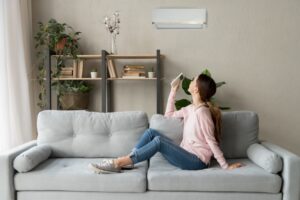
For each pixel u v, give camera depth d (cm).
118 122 245
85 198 194
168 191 192
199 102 226
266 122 339
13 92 293
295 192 186
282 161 192
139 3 338
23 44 307
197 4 336
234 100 340
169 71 342
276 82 337
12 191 193
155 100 344
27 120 308
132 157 201
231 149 237
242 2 333
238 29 335
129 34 340
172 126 242
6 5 285
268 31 334
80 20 341
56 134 242
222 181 189
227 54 338
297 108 337
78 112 250
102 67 302
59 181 192
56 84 326
